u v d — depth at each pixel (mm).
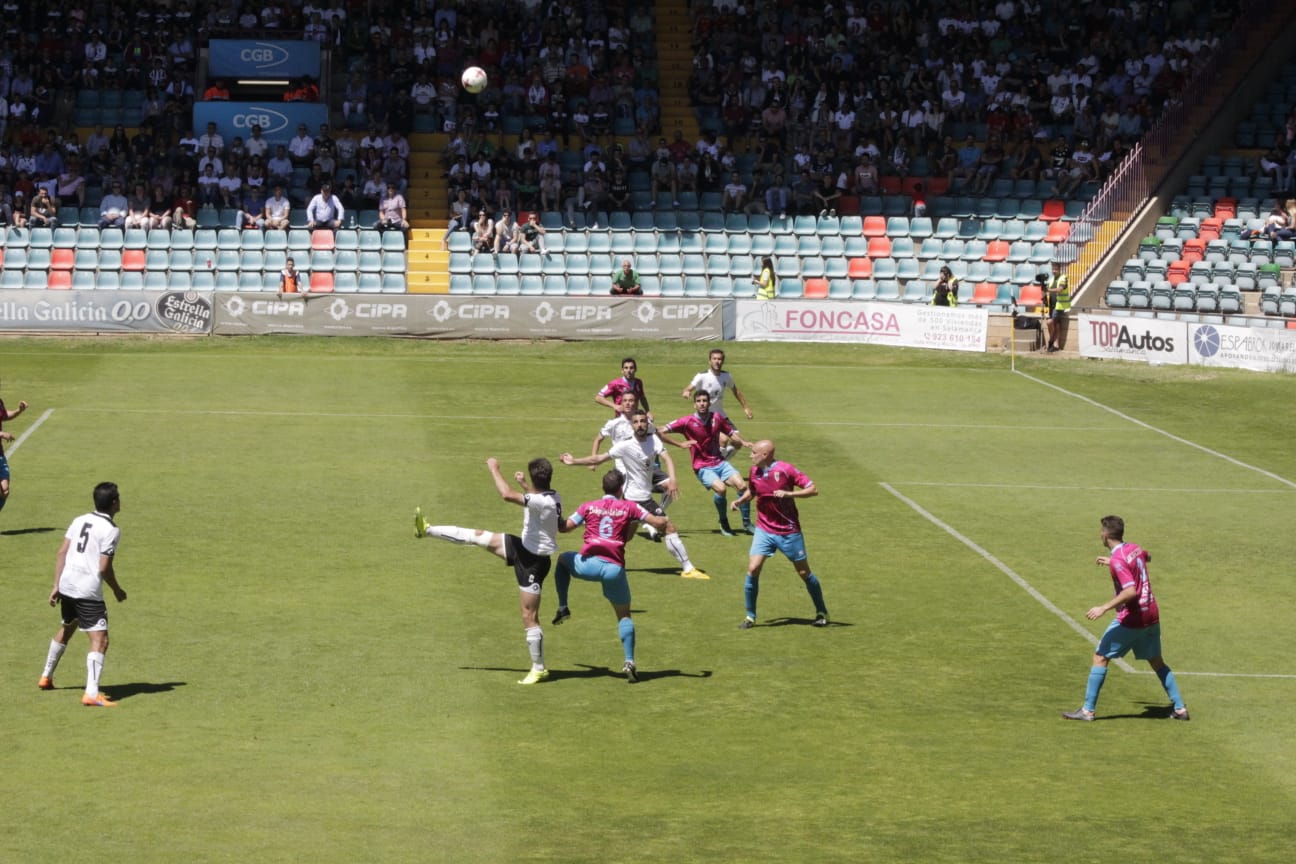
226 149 72188
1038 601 32656
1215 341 62719
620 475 26922
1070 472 46156
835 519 39625
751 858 19391
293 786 21469
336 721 24344
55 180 70562
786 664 28109
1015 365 62938
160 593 31250
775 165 74500
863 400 56031
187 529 36375
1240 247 71062
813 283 71125
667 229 72125
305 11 77062
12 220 69688
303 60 74188
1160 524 40062
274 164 72125
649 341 65375
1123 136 77375
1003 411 54938
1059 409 55500
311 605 30750
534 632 26375
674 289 70438
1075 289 71125
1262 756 24062
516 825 20234
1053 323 65500
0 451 34594
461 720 24562
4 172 70562
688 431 37469
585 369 60000
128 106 75062
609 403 38219
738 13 80938
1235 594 33781
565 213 72500
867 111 77125
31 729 23547
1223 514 41375
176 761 22344
